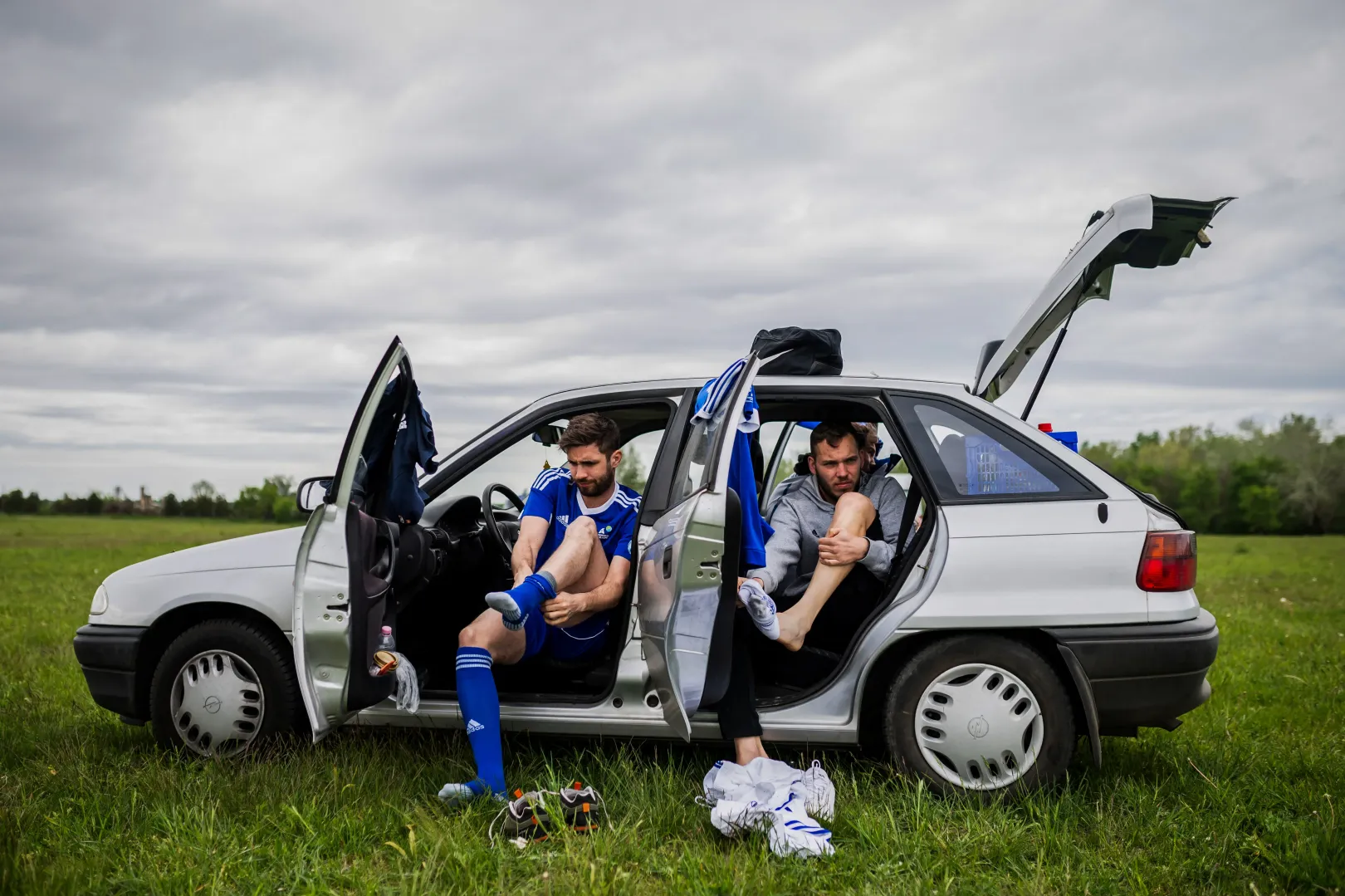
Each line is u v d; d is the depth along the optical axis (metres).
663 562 2.89
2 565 17.19
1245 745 3.94
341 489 3.07
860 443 3.77
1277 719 4.54
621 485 3.52
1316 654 6.38
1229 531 71.25
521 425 3.63
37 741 3.87
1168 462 76.62
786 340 3.55
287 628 3.40
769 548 3.59
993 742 3.10
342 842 2.79
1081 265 3.42
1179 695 3.06
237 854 2.67
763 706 3.26
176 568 3.60
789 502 3.73
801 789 2.93
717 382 3.17
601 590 3.25
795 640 3.29
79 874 2.50
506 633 3.26
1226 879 2.62
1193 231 3.42
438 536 3.54
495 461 3.65
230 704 3.45
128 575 3.68
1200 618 3.18
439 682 3.67
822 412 3.65
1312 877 2.58
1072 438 3.53
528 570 3.31
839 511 3.46
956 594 3.15
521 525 3.44
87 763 3.49
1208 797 3.20
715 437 2.97
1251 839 2.81
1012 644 3.14
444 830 2.78
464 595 3.83
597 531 3.41
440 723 3.38
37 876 2.47
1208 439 77.31
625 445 3.82
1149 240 3.50
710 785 3.02
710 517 2.82
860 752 3.54
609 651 3.49
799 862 2.67
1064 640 3.07
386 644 3.14
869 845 2.78
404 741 3.57
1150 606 3.08
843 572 3.38
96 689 3.62
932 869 2.63
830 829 2.90
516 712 3.29
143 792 3.13
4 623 7.85
